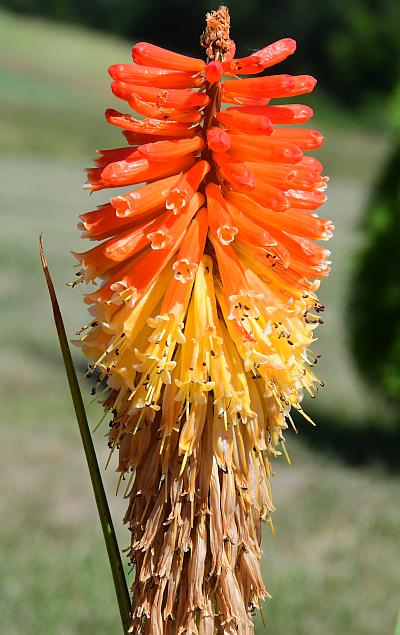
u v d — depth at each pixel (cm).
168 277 286
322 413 1330
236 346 285
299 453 1160
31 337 1599
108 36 7112
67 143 4438
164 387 286
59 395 1305
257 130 267
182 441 282
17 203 3128
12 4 7294
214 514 290
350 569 866
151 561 290
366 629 764
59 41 6675
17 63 5941
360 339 1211
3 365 1415
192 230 279
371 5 6944
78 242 2533
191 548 291
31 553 863
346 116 6638
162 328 275
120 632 754
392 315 1177
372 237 1188
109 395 298
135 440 292
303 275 286
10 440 1134
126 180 271
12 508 965
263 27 6912
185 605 292
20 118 4756
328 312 1914
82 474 1066
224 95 285
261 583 299
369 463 1153
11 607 770
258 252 284
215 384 279
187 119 280
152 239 269
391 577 852
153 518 291
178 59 274
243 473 293
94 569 839
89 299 283
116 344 279
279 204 266
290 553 898
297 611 782
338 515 977
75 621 761
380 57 6719
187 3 6725
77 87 5619
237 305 276
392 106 1231
